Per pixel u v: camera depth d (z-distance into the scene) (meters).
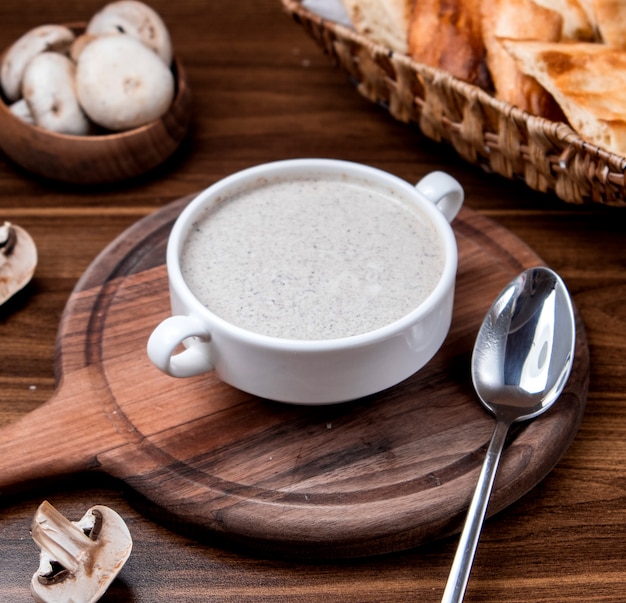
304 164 0.61
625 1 0.63
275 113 0.78
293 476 0.54
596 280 0.65
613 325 0.63
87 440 0.55
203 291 0.56
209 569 0.53
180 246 0.57
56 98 0.70
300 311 0.55
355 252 0.58
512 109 0.62
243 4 0.88
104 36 0.71
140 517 0.55
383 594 0.52
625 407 0.59
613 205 0.65
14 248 0.64
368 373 0.54
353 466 0.54
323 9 0.71
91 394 0.57
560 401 0.57
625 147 0.60
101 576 0.51
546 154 0.63
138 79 0.69
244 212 0.60
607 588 0.52
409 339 0.54
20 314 0.64
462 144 0.69
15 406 0.59
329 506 0.53
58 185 0.72
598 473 0.56
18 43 0.73
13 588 0.52
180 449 0.55
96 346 0.60
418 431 0.56
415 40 0.67
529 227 0.69
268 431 0.56
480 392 0.57
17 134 0.70
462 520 0.53
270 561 0.53
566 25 0.65
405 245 0.58
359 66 0.71
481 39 0.65
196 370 0.54
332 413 0.57
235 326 0.53
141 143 0.70
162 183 0.72
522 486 0.54
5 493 0.54
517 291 0.59
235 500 0.53
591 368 0.61
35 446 0.55
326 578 0.53
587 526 0.54
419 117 0.71
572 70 0.62
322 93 0.79
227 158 0.74
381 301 0.56
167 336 0.52
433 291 0.55
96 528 0.52
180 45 0.83
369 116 0.77
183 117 0.72
